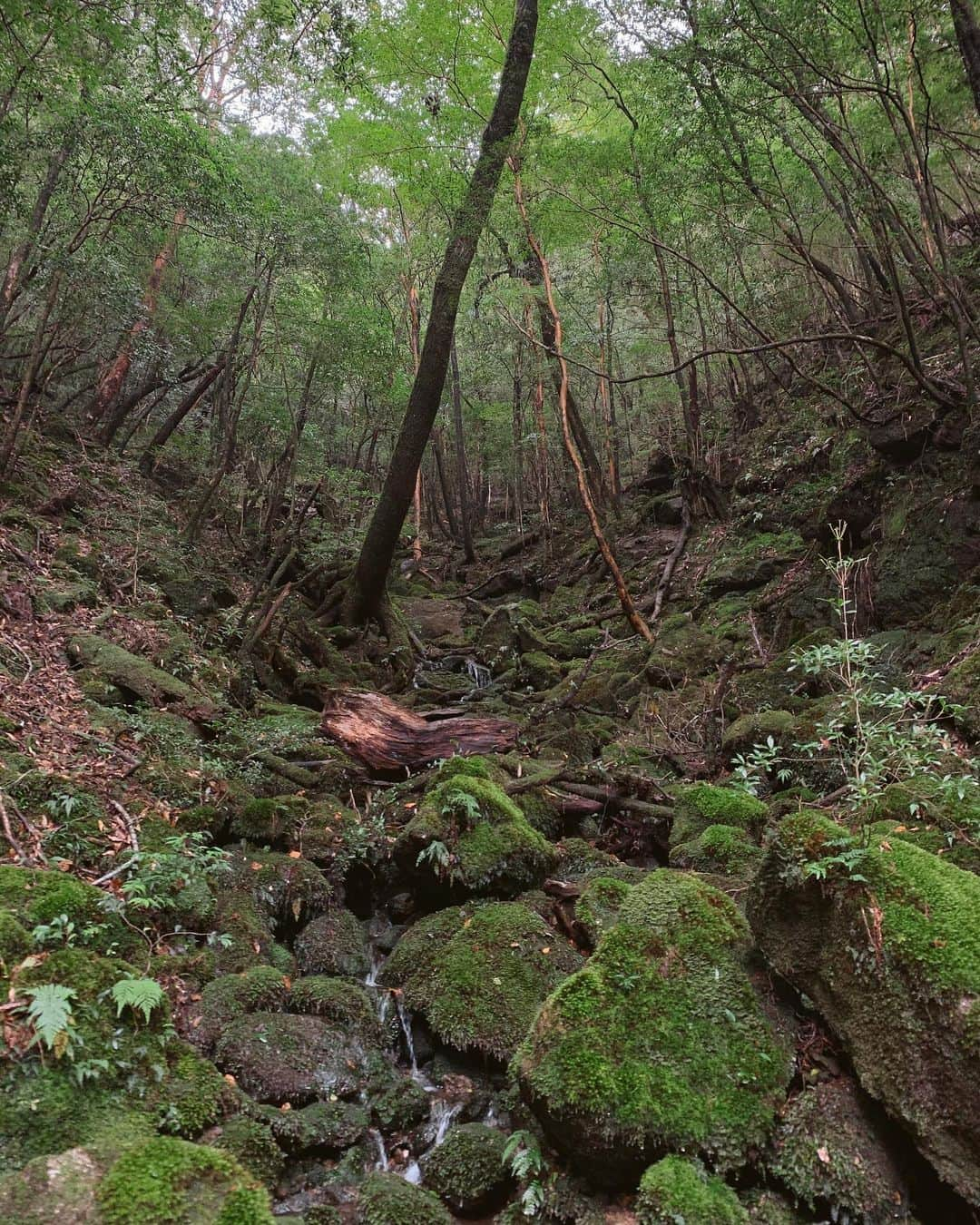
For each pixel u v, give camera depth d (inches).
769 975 116.3
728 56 272.7
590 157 411.8
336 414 720.3
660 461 665.6
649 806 215.8
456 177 506.9
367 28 458.6
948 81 289.1
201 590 375.6
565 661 430.9
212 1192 87.3
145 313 421.7
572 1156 104.1
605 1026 108.2
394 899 191.6
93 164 347.3
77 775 177.6
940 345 311.9
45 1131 92.6
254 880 174.9
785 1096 101.9
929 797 150.6
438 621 555.5
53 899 127.7
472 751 247.4
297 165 475.5
